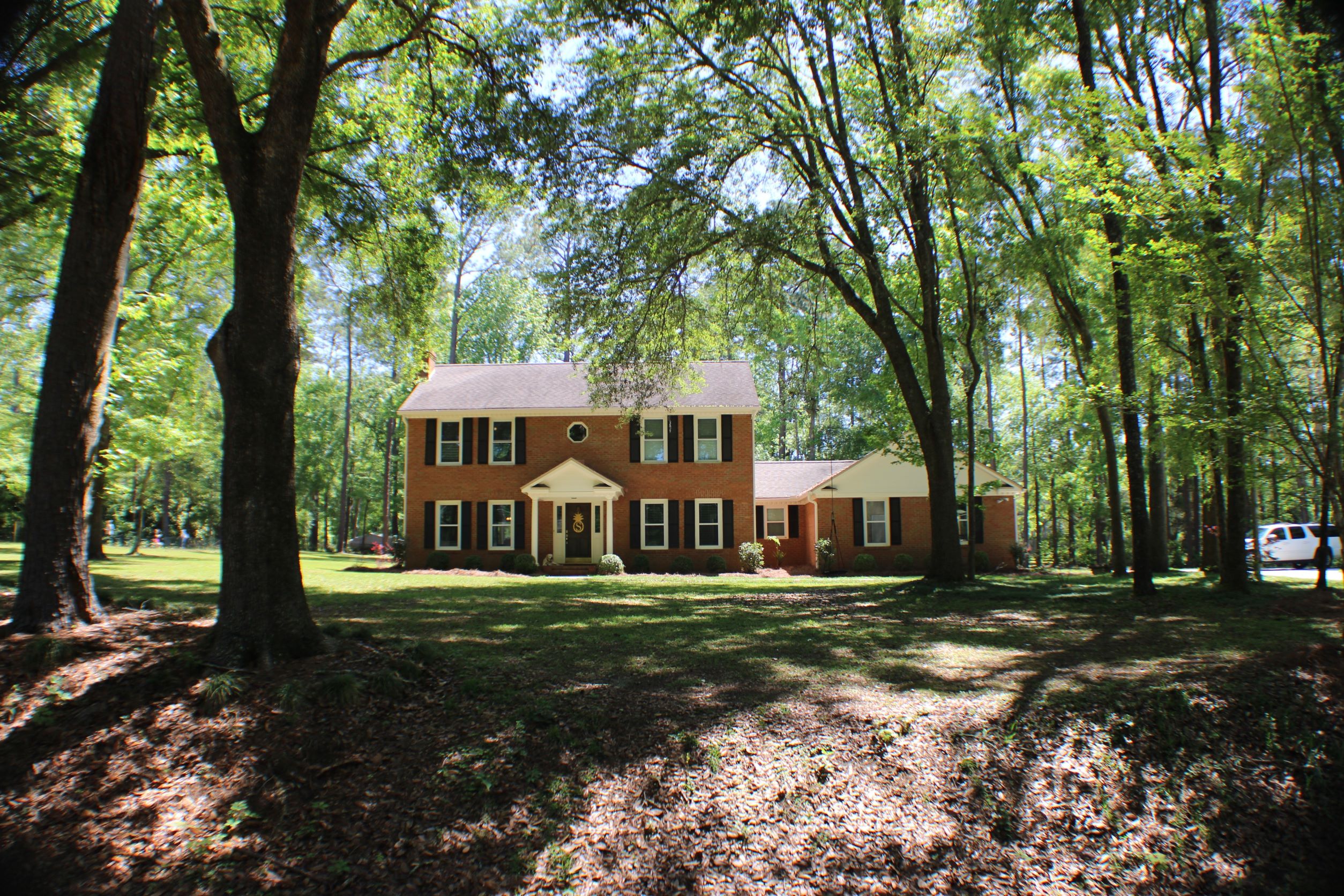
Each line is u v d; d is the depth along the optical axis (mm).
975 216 16844
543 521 26156
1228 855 4973
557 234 15766
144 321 20375
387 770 5645
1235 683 6438
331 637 7633
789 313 18750
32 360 21000
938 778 5535
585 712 6395
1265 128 8656
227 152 6980
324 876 4781
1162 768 5602
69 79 11312
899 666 7883
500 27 12219
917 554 27781
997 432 43812
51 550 7117
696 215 15383
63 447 7266
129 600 9141
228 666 6426
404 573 23078
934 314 16609
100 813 5070
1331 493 8820
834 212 16234
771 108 16156
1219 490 14883
